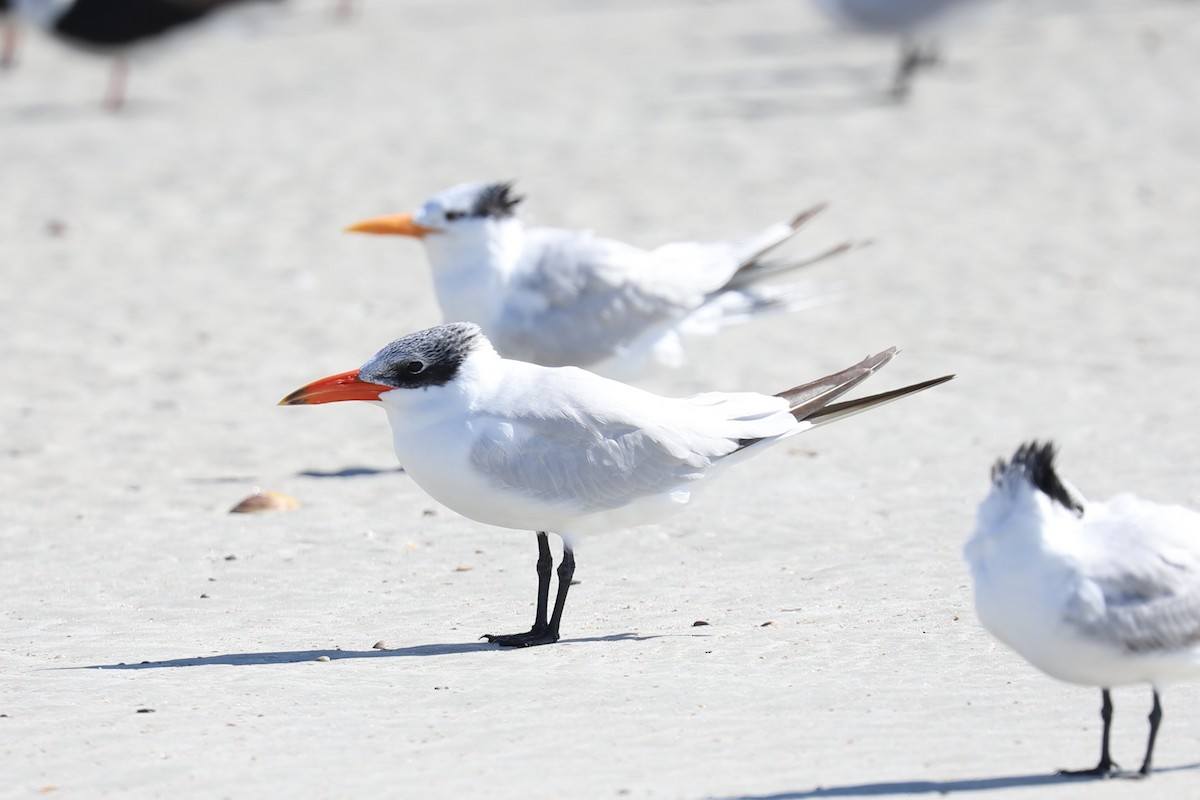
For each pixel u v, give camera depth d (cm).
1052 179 2575
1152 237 2223
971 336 1797
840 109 3181
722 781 678
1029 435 1406
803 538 1138
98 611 1012
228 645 930
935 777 678
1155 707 686
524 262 1373
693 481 952
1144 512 704
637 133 3020
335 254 2281
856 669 840
